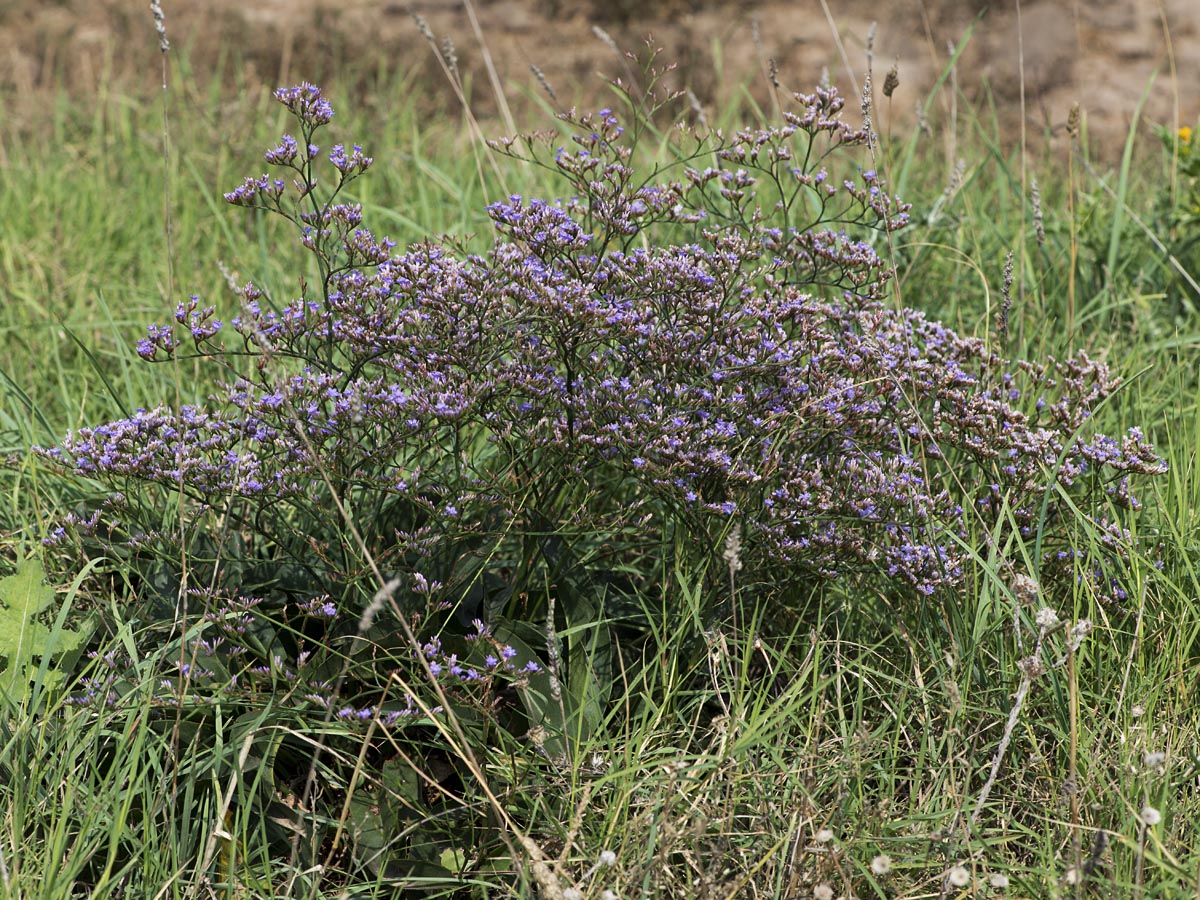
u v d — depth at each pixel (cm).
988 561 290
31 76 786
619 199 298
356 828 260
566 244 286
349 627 283
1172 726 269
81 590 292
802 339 304
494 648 271
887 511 296
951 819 250
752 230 321
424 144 659
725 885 232
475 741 267
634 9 903
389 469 300
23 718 254
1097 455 304
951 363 321
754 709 269
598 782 247
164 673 275
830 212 497
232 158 621
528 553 297
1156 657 292
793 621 313
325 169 609
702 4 926
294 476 269
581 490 316
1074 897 226
